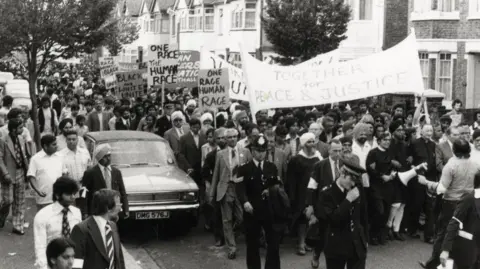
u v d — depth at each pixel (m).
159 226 14.09
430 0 28.33
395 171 12.87
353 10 34.38
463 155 10.91
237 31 47.66
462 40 27.30
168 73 21.06
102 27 24.28
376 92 15.87
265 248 12.86
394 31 33.94
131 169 13.85
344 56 34.41
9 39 21.94
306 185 12.09
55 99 26.36
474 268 9.25
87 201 10.84
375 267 11.48
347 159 8.93
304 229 12.30
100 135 14.80
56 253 6.14
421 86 15.92
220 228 12.99
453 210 10.98
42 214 8.10
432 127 13.48
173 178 13.55
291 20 28.64
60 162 11.31
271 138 13.20
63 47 25.78
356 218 9.01
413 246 12.95
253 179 10.54
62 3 22.41
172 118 16.14
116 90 24.27
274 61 31.62
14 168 13.04
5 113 16.23
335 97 15.79
